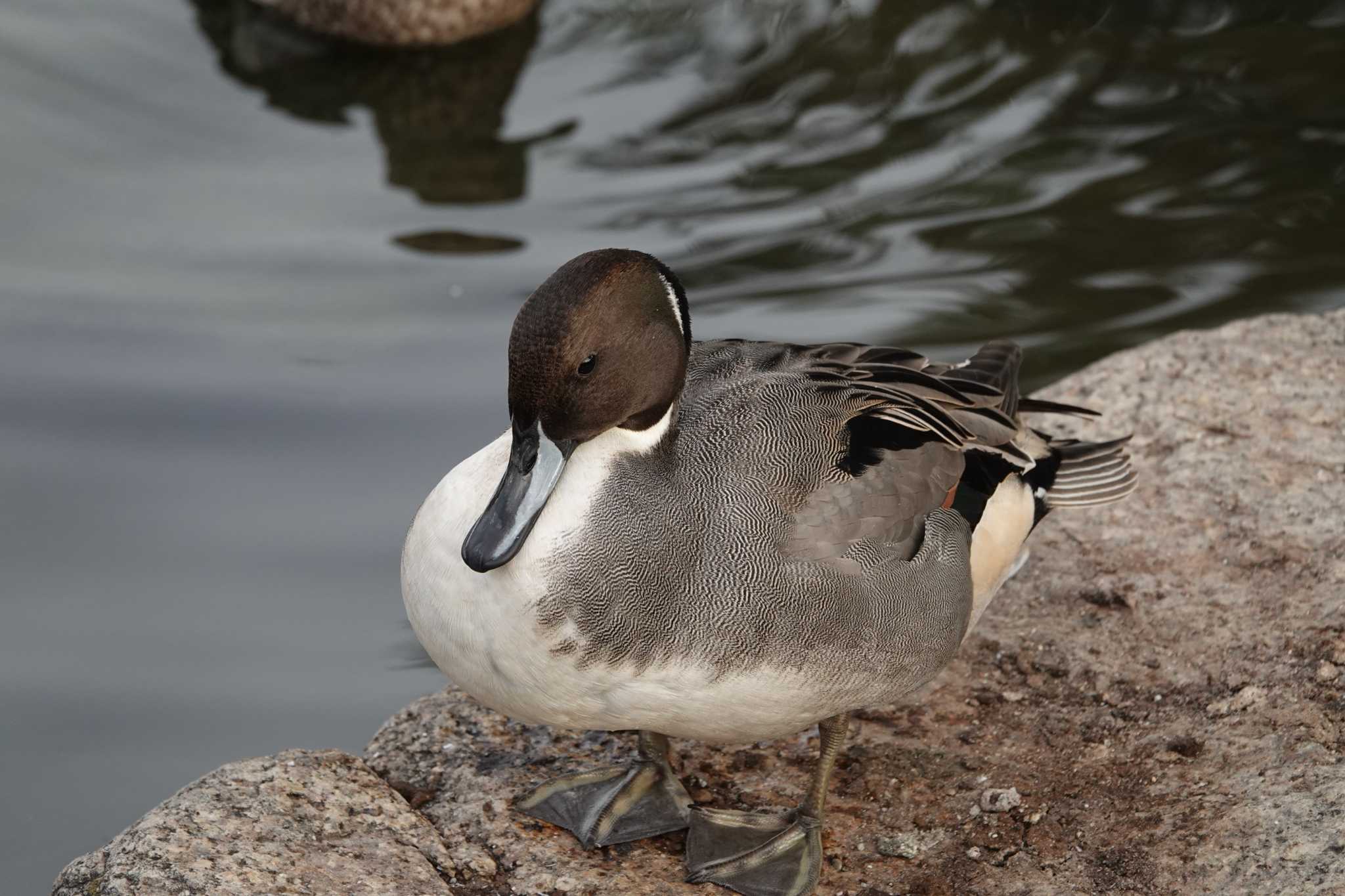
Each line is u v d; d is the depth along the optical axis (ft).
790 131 47.70
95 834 26.89
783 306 40.65
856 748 24.89
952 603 22.61
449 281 41.01
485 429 36.50
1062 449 26.43
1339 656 24.94
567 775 24.21
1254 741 23.63
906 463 22.47
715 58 51.55
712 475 21.15
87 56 49.62
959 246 42.86
